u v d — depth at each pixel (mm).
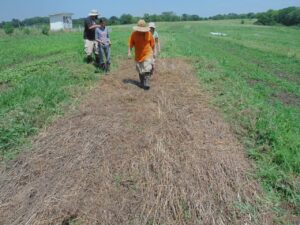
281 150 5781
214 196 4516
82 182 4730
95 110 7367
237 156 5590
